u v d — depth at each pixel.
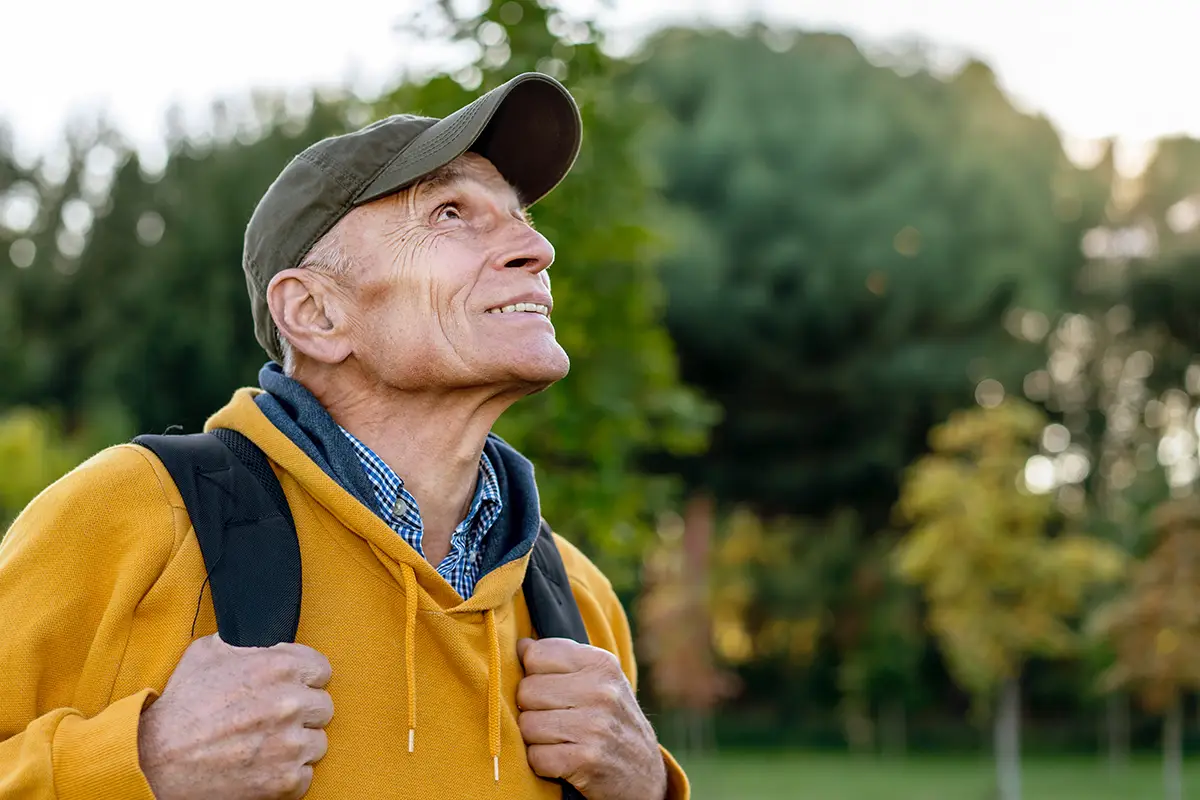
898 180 31.22
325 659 1.67
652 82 33.84
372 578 1.80
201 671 1.62
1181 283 31.03
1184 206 32.62
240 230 27.17
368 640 1.76
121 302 27.20
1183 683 18.75
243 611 1.69
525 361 1.88
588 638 2.15
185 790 1.56
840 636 29.45
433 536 1.95
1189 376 31.92
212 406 26.84
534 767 1.89
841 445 31.80
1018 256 30.61
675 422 6.69
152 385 26.28
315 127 27.64
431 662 1.80
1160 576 19.06
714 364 30.83
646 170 6.59
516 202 2.05
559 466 6.05
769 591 29.59
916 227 30.61
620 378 6.06
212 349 26.42
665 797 2.11
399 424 1.93
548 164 2.16
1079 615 25.83
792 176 31.33
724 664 28.78
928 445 31.72
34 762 1.52
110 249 28.36
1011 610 19.36
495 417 1.96
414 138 1.94
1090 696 26.92
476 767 1.79
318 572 1.78
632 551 6.23
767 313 29.95
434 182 1.96
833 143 31.83
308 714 1.63
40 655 1.63
